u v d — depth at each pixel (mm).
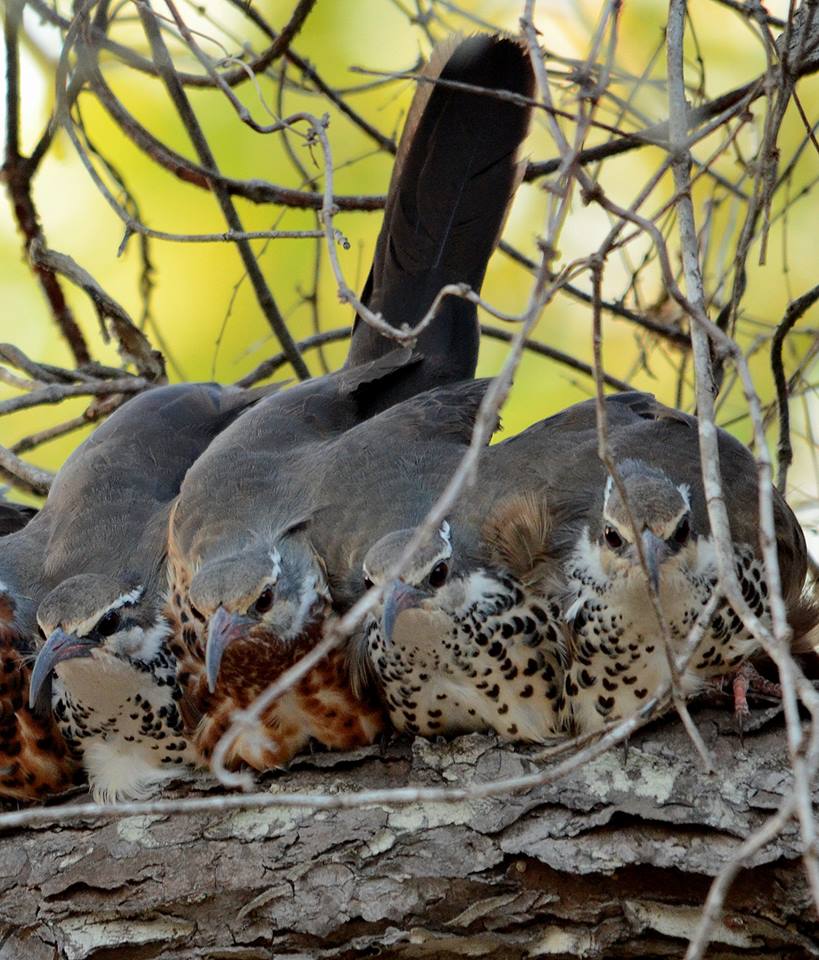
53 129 12492
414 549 6930
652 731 9469
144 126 14125
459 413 11305
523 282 14945
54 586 11383
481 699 9844
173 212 15078
